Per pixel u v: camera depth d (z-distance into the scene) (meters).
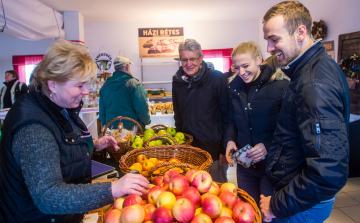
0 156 0.90
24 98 0.90
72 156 0.97
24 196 0.90
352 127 3.45
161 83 7.48
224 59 7.39
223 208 0.92
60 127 0.92
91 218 1.18
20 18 3.82
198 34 7.33
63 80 0.86
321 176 0.88
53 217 0.96
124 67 2.77
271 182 1.23
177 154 1.65
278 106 1.58
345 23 4.50
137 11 5.92
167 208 0.85
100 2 5.02
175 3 5.36
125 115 2.74
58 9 5.43
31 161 0.80
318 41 1.02
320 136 0.90
